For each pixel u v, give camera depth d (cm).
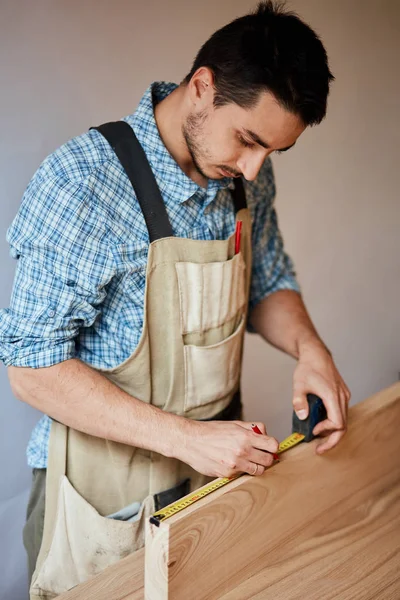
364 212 287
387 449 150
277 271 182
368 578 120
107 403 130
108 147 133
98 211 130
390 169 290
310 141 255
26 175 187
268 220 177
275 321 178
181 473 155
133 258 136
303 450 128
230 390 161
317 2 238
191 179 140
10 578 216
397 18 267
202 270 142
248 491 116
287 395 285
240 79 116
